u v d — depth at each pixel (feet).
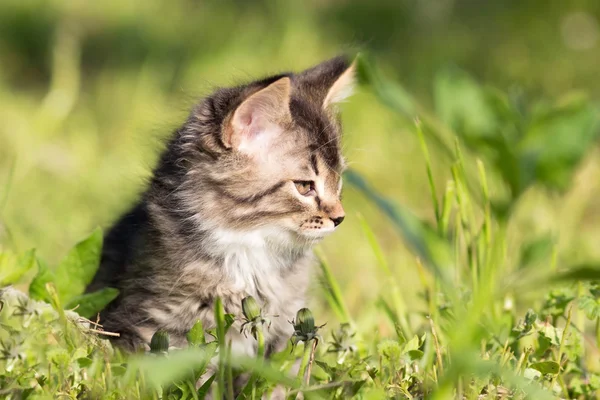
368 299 37.60
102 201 47.60
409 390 24.44
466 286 29.91
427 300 29.94
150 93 64.13
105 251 32.04
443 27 74.95
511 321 28.25
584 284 28.60
